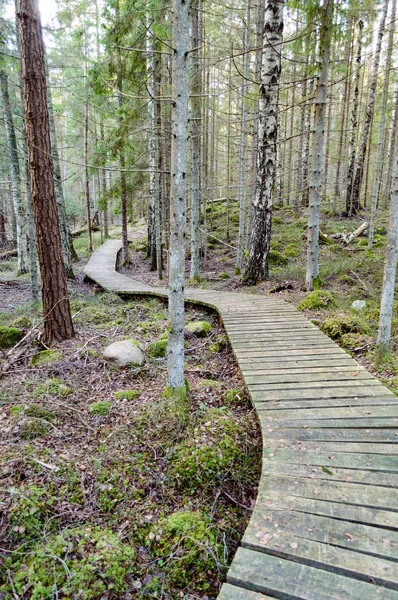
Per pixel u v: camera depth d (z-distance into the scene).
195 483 3.28
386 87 10.62
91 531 2.73
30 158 5.74
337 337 6.02
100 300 9.57
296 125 23.55
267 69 8.58
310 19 6.85
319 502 2.51
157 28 6.73
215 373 5.31
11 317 7.65
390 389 4.17
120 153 10.36
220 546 2.68
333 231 14.16
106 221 22.95
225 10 12.07
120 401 4.41
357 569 1.99
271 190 9.69
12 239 20.08
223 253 15.19
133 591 2.39
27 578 2.33
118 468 3.33
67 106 17.20
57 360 5.41
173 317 4.05
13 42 8.77
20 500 2.78
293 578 1.96
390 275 4.59
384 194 17.50
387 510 2.42
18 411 3.92
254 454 3.54
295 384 4.26
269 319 6.94
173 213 3.72
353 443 3.16
